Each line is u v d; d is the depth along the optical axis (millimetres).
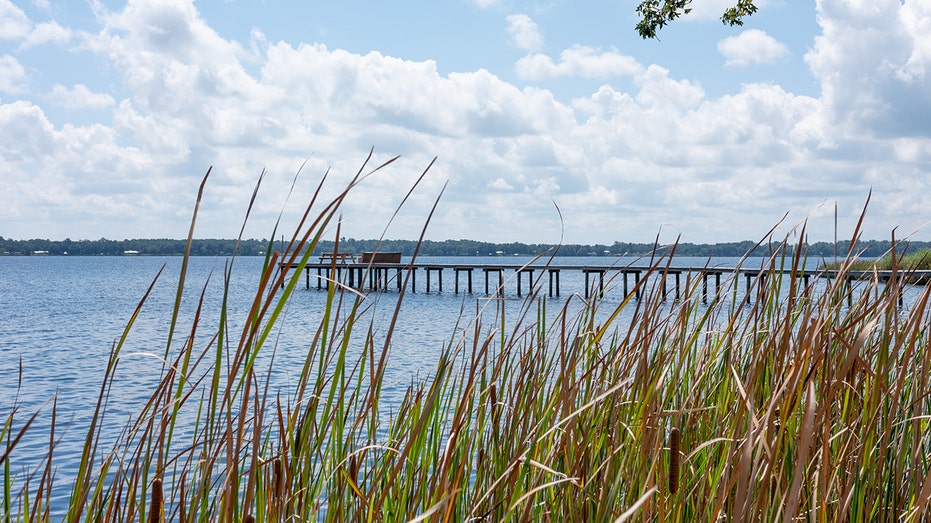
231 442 1718
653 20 16844
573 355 2488
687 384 2855
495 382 2541
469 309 32781
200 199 1541
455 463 2414
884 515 2547
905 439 2574
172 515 2078
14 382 15000
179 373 1825
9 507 1893
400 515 2293
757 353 2641
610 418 2508
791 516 1491
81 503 1757
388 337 2109
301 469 2172
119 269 117062
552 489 2406
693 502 2535
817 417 2273
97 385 14258
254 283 67562
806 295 2826
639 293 2490
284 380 10531
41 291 53625
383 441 2869
